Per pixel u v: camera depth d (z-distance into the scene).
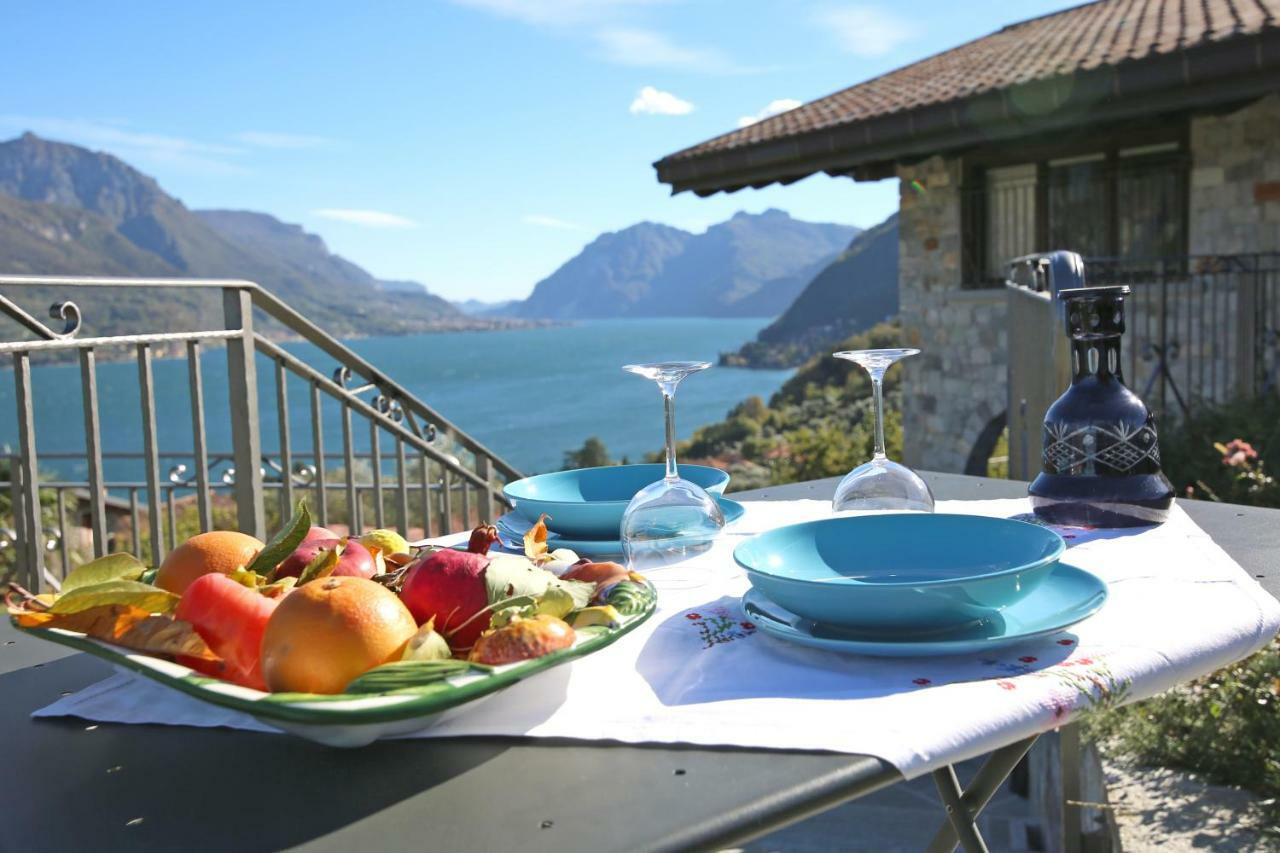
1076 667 0.82
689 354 187.38
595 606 0.82
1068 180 7.93
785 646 0.92
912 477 1.40
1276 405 5.77
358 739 0.72
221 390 120.50
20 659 1.03
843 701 0.78
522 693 0.83
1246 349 6.57
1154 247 7.43
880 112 7.25
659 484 1.26
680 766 0.69
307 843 0.61
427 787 0.68
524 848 0.59
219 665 0.76
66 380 139.88
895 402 12.42
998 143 8.04
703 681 0.84
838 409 22.52
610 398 102.94
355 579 0.75
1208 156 6.98
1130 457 1.35
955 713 0.74
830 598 0.86
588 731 0.75
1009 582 0.85
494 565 0.82
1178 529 1.32
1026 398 3.31
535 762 0.71
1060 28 9.77
